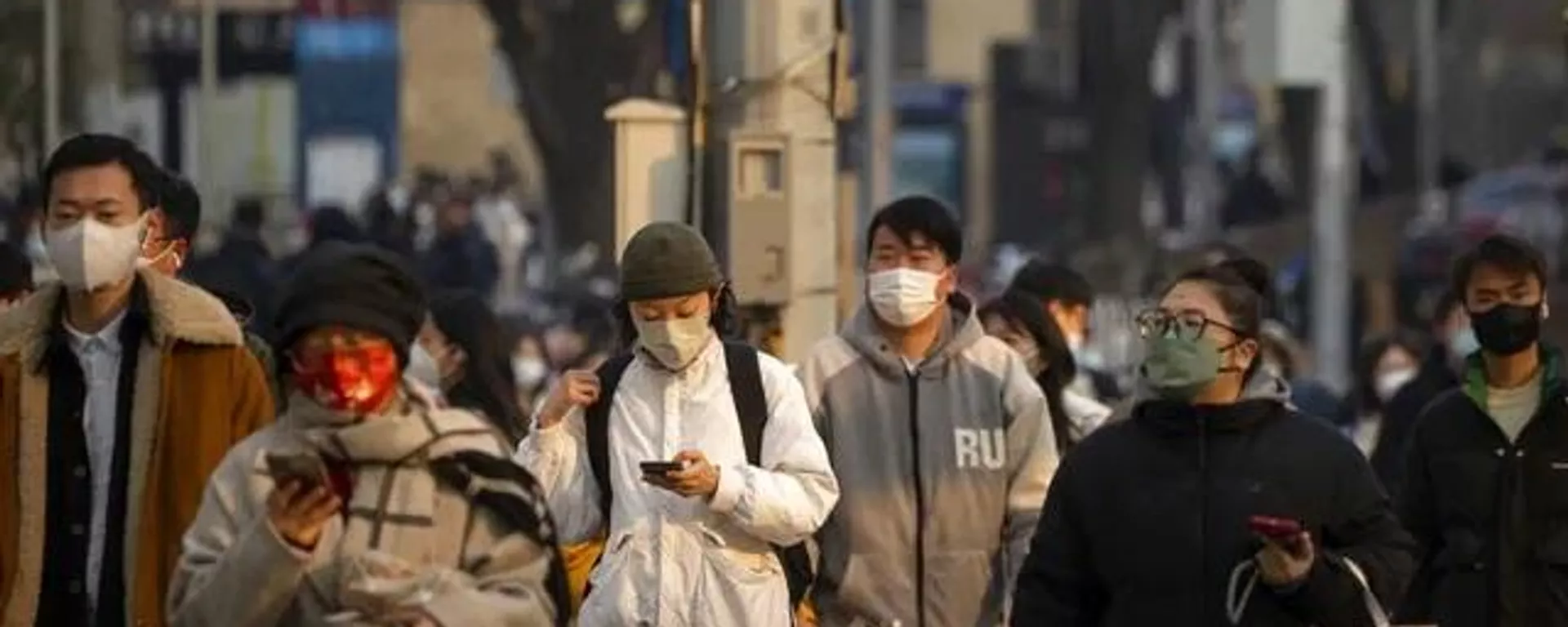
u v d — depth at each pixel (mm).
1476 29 93562
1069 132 101625
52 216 14594
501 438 13258
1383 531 15672
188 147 54031
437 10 107688
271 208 54719
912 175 103688
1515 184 72312
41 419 14617
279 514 12625
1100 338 42562
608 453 16797
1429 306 47156
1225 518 15461
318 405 12836
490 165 94125
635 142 22938
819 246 22828
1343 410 30031
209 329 14680
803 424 16828
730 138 22625
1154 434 15672
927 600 18469
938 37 115438
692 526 16703
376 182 65375
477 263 52344
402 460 12789
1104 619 15789
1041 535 15938
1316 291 45062
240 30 54625
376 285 12836
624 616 16609
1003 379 18656
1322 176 44625
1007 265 69188
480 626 12711
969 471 18531
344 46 65750
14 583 14555
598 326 37469
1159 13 83750
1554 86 92875
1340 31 44000
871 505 18422
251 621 12703
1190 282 15641
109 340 14695
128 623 14508
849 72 23125
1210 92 74750
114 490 14602
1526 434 19422
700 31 22828
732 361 16859
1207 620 15477
